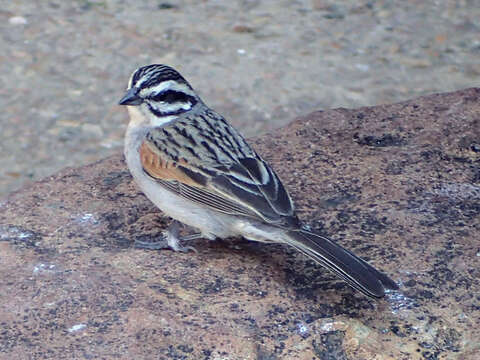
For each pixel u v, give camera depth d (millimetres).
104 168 12289
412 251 9953
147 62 23578
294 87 22594
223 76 23016
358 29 25641
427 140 12398
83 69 23312
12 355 8391
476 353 8672
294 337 8750
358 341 8758
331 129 12875
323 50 24516
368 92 22422
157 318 8859
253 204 9570
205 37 24938
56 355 8391
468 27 25750
